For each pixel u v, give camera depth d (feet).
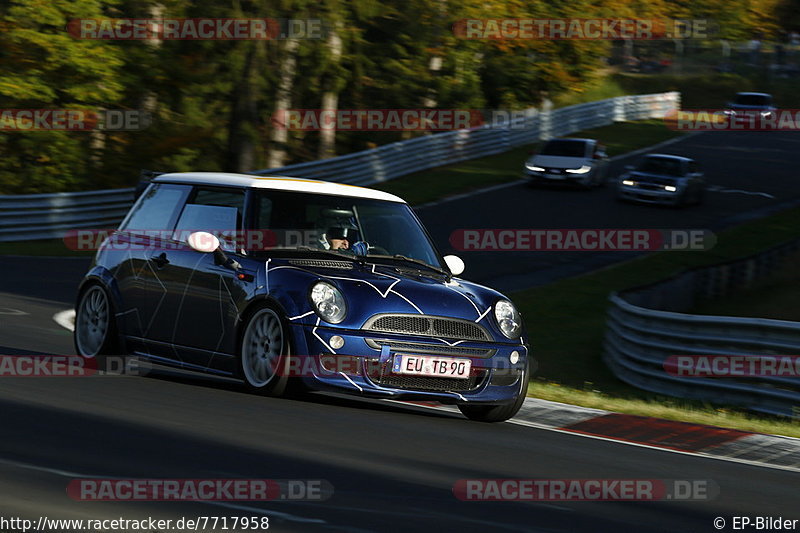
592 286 235.61
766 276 246.47
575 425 91.56
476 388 85.71
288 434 70.18
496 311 88.53
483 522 52.60
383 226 94.17
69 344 114.93
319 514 50.98
